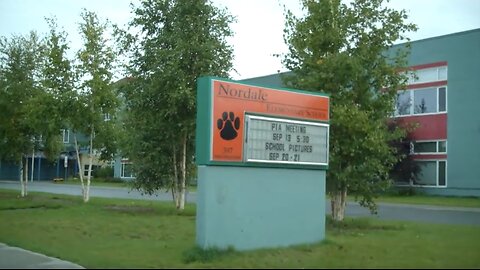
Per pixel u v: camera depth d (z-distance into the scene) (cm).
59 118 2409
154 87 2038
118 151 2605
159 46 2098
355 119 1605
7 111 2784
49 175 7044
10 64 2800
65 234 1438
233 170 1117
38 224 1650
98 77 2425
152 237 1391
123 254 1120
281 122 1216
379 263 1002
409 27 1752
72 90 2414
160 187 2289
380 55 1750
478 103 3572
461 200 3266
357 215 2234
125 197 3241
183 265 995
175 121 2083
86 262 1031
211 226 1073
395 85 1738
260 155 1167
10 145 2833
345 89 1702
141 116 2156
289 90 1247
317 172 1288
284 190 1212
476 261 1018
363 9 1725
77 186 4922
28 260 1067
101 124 2494
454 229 1586
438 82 3797
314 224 1268
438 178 3775
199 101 1113
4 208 2198
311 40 1720
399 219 2011
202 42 2062
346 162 1694
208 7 2089
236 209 1117
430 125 3825
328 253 1123
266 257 1064
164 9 2095
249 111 1159
